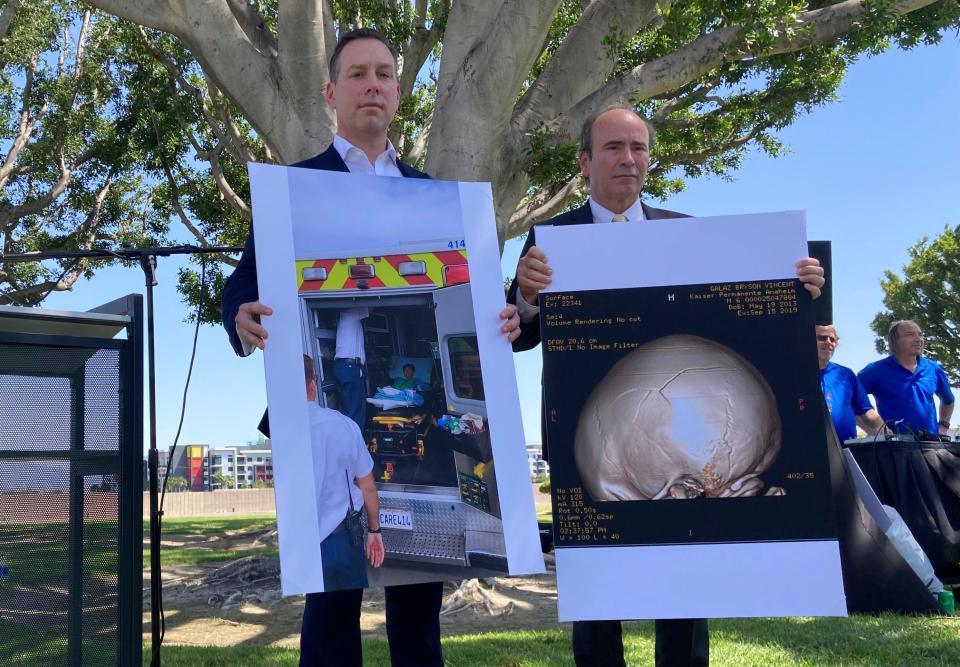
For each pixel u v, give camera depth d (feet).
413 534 6.41
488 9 22.29
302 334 6.42
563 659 12.48
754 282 7.36
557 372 7.28
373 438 6.46
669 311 7.34
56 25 54.13
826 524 6.94
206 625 18.19
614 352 7.29
